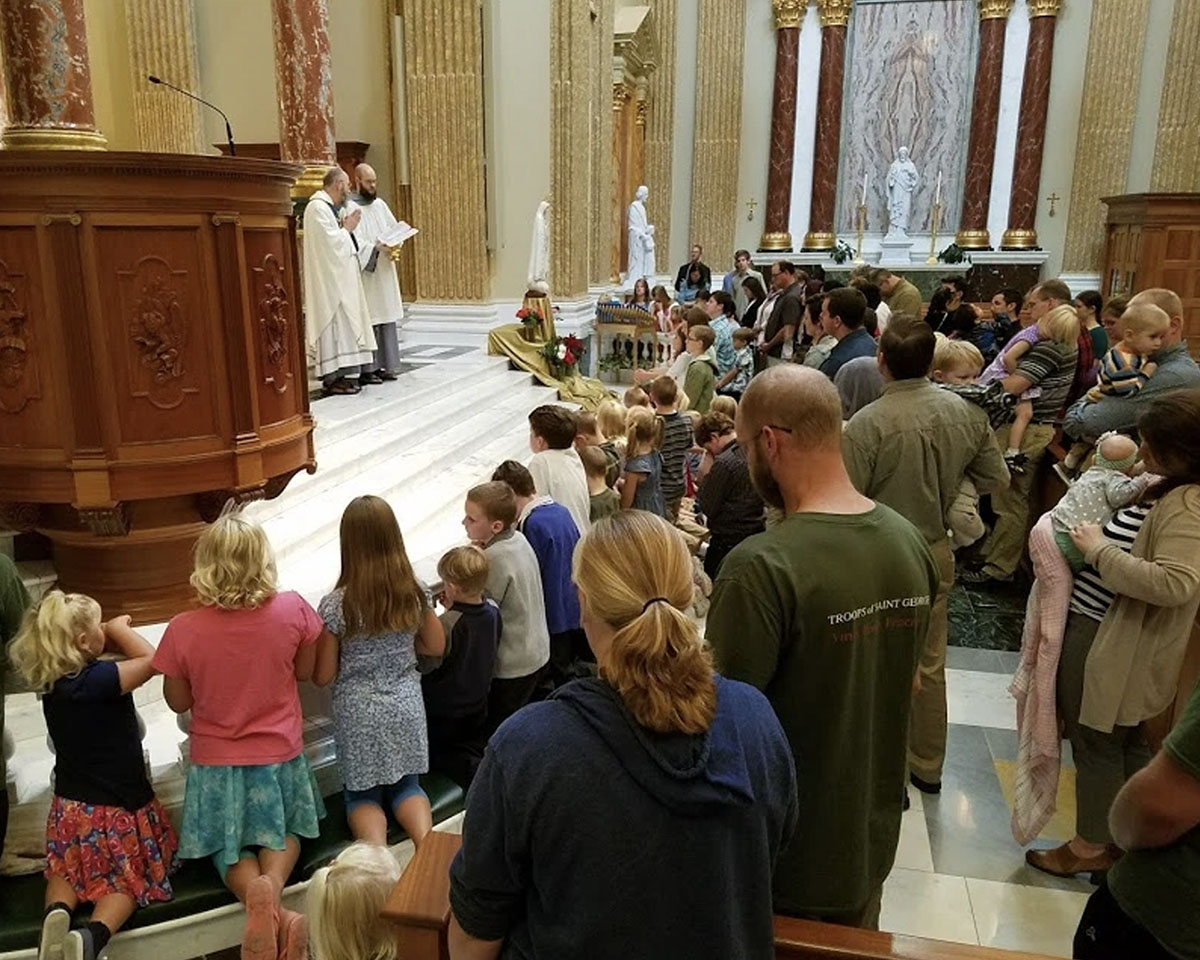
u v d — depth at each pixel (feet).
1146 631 8.73
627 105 48.29
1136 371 13.82
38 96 11.73
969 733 13.03
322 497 16.24
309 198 23.09
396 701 9.62
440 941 4.74
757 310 33.83
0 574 8.45
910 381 9.89
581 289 38.17
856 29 52.75
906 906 9.53
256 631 8.75
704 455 18.63
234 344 10.80
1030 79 49.75
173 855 8.94
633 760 3.67
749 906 3.91
